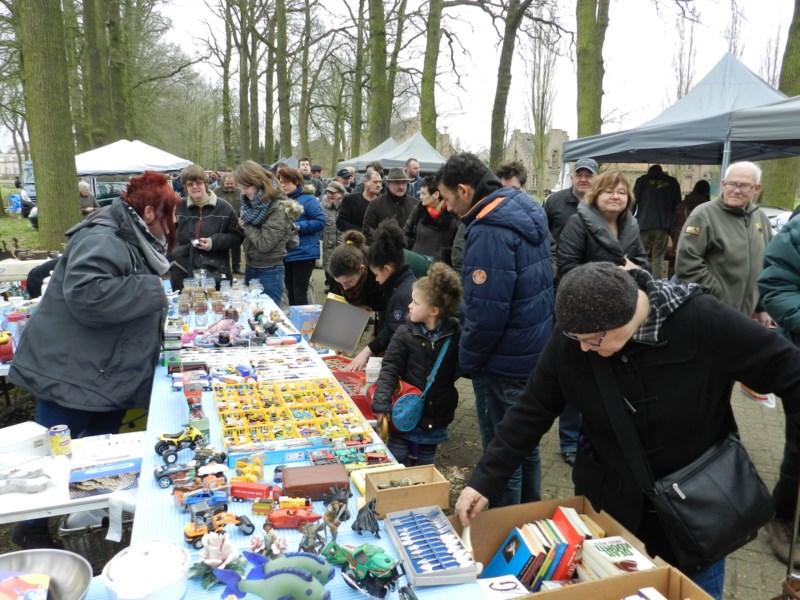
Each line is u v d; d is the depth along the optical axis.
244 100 18.14
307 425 2.09
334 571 1.25
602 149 6.06
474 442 3.82
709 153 7.92
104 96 12.27
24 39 6.06
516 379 2.46
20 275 4.28
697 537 1.37
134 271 2.41
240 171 4.44
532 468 2.57
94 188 11.95
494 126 11.39
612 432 1.48
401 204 5.25
